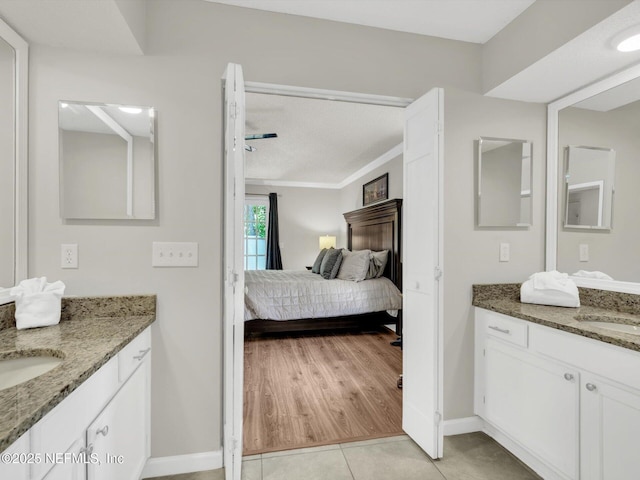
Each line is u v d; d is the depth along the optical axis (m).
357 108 3.05
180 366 1.66
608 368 1.27
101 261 1.59
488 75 2.02
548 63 1.69
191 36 1.67
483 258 2.06
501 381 1.82
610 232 1.75
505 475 1.63
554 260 2.08
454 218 2.02
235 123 1.46
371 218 4.76
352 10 1.77
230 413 1.48
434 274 1.69
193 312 1.67
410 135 1.95
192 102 1.67
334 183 6.89
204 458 1.67
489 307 1.89
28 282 1.41
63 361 0.98
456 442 1.90
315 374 2.89
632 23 1.38
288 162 5.07
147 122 1.63
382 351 3.50
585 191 1.90
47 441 0.76
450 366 2.00
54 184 1.54
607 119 1.79
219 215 1.69
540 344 1.57
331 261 4.40
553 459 1.49
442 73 2.01
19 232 1.45
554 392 1.49
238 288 1.48
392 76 1.93
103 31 1.44
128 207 1.61
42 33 1.45
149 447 1.60
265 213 6.75
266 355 3.37
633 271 1.64
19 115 1.45
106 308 1.56
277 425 2.08
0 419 0.64
